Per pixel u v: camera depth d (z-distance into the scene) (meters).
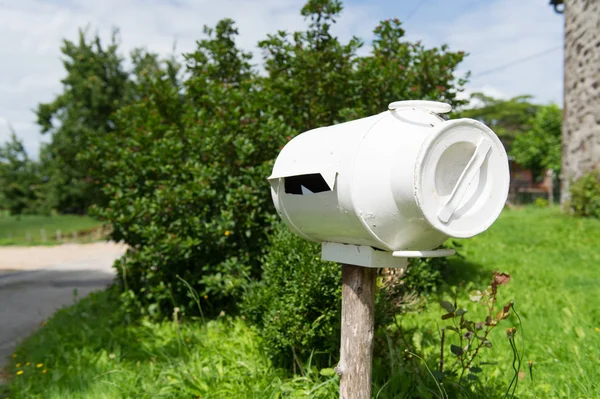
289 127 5.72
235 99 5.99
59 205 30.56
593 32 12.21
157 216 5.67
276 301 4.14
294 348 4.09
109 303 7.01
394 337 4.11
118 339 5.40
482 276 7.29
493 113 50.69
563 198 13.75
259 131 5.73
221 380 4.19
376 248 2.86
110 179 6.30
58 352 5.19
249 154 5.73
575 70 12.91
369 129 2.75
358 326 3.04
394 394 3.58
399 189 2.52
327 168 2.82
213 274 5.77
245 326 5.20
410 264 5.27
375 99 6.34
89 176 7.18
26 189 32.44
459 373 4.08
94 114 28.05
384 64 6.62
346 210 2.73
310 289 3.95
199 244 5.68
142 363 4.80
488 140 2.59
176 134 6.46
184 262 5.88
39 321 7.08
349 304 3.07
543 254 9.02
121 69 28.88
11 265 13.87
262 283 4.75
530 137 41.41
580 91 12.76
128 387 4.20
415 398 3.61
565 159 13.63
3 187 32.06
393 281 4.37
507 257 8.73
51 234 25.05
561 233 10.92
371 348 3.08
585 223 11.71
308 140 3.27
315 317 4.05
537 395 3.74
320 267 4.01
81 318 6.50
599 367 4.11
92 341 5.47
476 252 9.21
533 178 47.06
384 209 2.61
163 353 4.78
